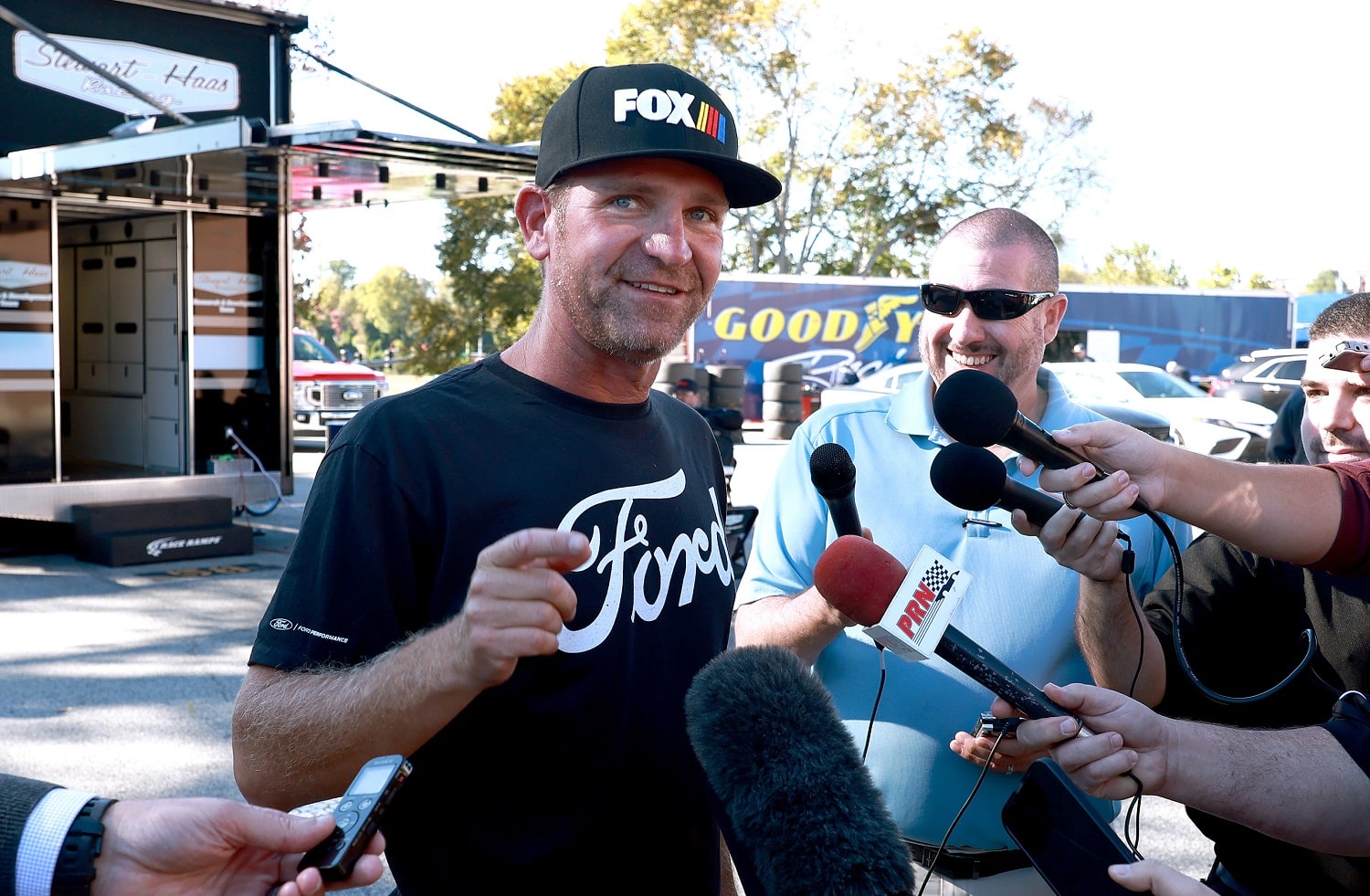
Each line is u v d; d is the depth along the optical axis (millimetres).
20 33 8898
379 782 1118
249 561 9297
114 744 4887
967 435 1477
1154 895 1241
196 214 9883
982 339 2326
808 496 2432
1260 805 1469
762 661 1329
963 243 2367
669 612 1723
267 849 1058
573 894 1565
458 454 1604
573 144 1634
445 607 1572
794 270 34031
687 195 1654
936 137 31625
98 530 9062
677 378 20469
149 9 9445
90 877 1032
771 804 1219
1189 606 2131
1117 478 1404
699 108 1629
